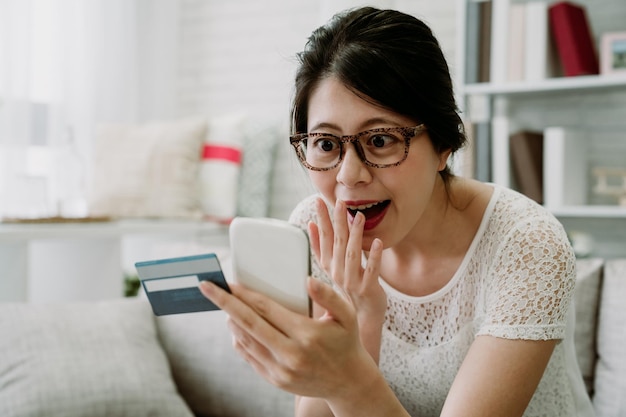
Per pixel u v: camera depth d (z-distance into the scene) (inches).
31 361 68.6
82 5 138.9
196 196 130.0
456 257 47.1
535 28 104.5
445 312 47.9
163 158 128.4
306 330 31.4
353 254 39.8
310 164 41.0
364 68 37.9
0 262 93.4
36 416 65.3
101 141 133.3
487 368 41.0
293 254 31.8
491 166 107.1
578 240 106.7
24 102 129.0
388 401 34.5
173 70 152.0
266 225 32.3
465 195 47.3
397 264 49.1
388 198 39.6
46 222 99.8
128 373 71.4
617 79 98.0
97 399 68.3
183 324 80.0
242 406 75.2
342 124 38.9
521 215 44.6
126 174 128.8
